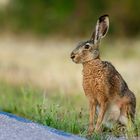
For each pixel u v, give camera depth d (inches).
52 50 1769.2
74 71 1336.1
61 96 826.2
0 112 595.5
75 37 2130.9
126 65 1459.2
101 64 595.5
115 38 2050.9
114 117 607.8
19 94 912.9
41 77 1235.9
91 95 598.5
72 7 2166.6
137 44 1916.8
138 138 579.8
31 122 558.6
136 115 649.0
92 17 2151.8
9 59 1536.7
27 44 1937.7
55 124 608.7
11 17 2197.3
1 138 482.6
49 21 2164.1
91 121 594.9
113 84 597.0
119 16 2103.8
